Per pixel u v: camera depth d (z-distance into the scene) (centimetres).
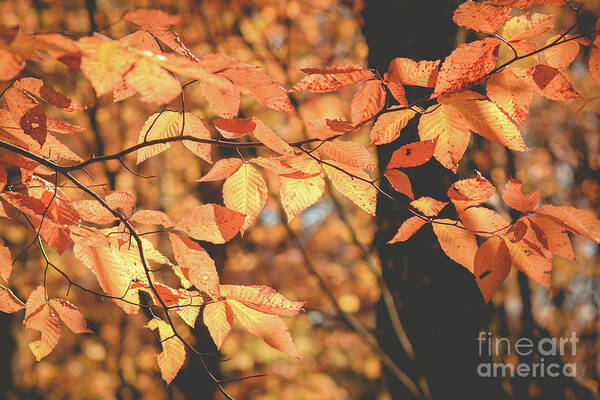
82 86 588
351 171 192
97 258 195
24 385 610
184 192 814
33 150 196
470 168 273
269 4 727
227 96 184
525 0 181
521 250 190
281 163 189
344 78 184
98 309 892
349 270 986
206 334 614
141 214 192
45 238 193
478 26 182
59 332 197
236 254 849
